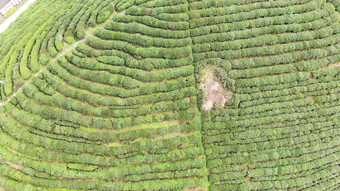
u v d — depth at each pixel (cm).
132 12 3077
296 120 2997
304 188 2919
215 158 2869
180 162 2802
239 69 3078
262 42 3139
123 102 2823
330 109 3036
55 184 2691
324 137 3000
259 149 2919
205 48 3064
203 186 2812
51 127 2761
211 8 3206
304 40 3209
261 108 2966
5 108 2850
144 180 2767
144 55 2948
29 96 2830
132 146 2770
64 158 2720
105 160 2741
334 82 3112
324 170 2945
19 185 2678
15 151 2781
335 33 3284
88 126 2792
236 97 2967
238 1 3262
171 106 2872
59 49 2933
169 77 2955
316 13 3266
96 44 2945
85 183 2709
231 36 3112
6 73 2925
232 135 2891
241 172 2856
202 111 2934
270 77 3067
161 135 2845
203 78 2998
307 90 3075
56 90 2870
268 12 3238
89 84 2841
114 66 2908
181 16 3103
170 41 3020
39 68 2923
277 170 2883
